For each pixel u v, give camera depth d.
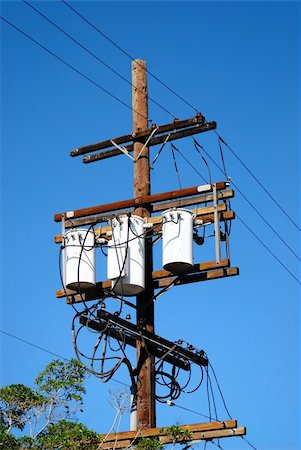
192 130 22.09
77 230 21.36
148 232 21.52
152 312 21.41
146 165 22.23
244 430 19.66
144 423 20.62
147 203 21.61
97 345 20.69
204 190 21.17
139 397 20.84
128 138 22.48
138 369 21.03
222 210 20.94
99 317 20.59
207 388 21.31
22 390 20.84
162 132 22.31
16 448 19.83
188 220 20.89
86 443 19.89
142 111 22.66
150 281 21.42
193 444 19.84
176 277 21.08
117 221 21.06
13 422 20.66
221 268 20.73
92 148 22.81
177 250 20.69
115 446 20.02
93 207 21.83
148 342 21.09
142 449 19.44
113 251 20.95
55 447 19.84
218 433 19.77
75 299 21.23
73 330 20.61
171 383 21.22
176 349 21.16
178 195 21.38
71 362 21.33
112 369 20.66
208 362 21.55
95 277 21.17
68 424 20.56
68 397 21.02
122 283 20.73
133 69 23.00
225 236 20.98
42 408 20.83
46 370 21.20
